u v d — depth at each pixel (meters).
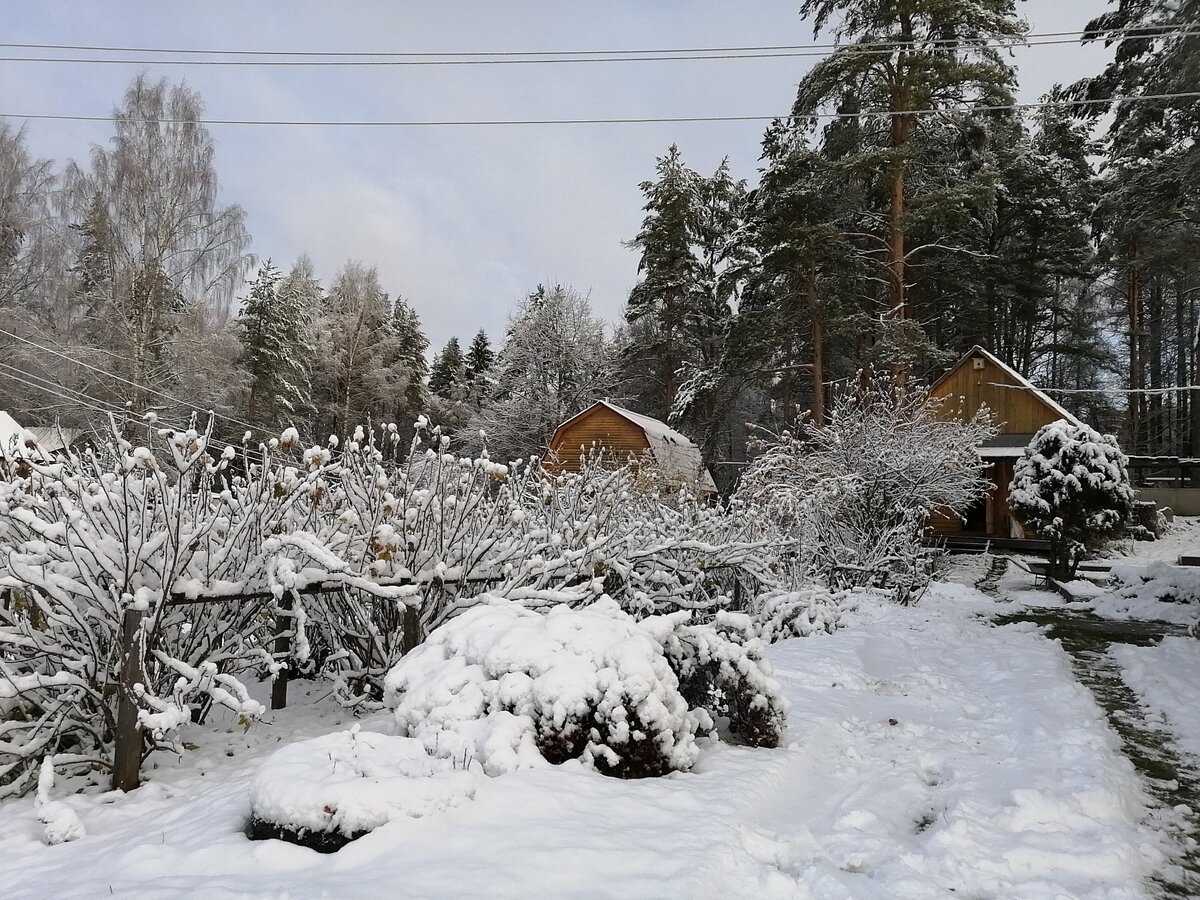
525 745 3.58
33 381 20.97
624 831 2.90
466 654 4.12
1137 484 24.77
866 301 24.11
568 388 37.28
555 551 6.24
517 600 5.50
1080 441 14.09
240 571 4.83
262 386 31.33
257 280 32.09
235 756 4.41
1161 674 6.35
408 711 3.89
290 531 5.37
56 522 4.30
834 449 12.88
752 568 7.68
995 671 6.63
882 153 20.34
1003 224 28.86
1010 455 19.34
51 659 4.33
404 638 5.27
